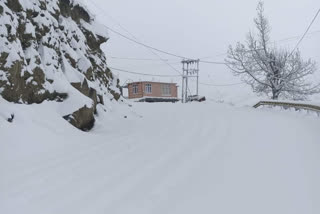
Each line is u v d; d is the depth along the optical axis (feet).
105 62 71.97
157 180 21.13
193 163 25.22
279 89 116.78
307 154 25.99
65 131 36.04
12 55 33.42
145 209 16.42
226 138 35.65
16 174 22.08
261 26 117.80
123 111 61.00
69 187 19.70
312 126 41.16
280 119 52.16
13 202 17.12
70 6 61.31
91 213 15.89
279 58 115.75
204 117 61.21
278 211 15.90
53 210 16.20
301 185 19.15
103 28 71.36
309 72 114.52
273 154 26.81
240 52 119.55
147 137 38.68
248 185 19.67
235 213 15.87
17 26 37.52
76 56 52.85
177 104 110.93
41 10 45.06
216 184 20.07
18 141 27.89
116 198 17.90
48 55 42.83
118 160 26.71
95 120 47.21
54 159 26.61
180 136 38.70
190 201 17.44
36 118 33.71
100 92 55.98
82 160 26.55
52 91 40.42
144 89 183.21
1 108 30.04
